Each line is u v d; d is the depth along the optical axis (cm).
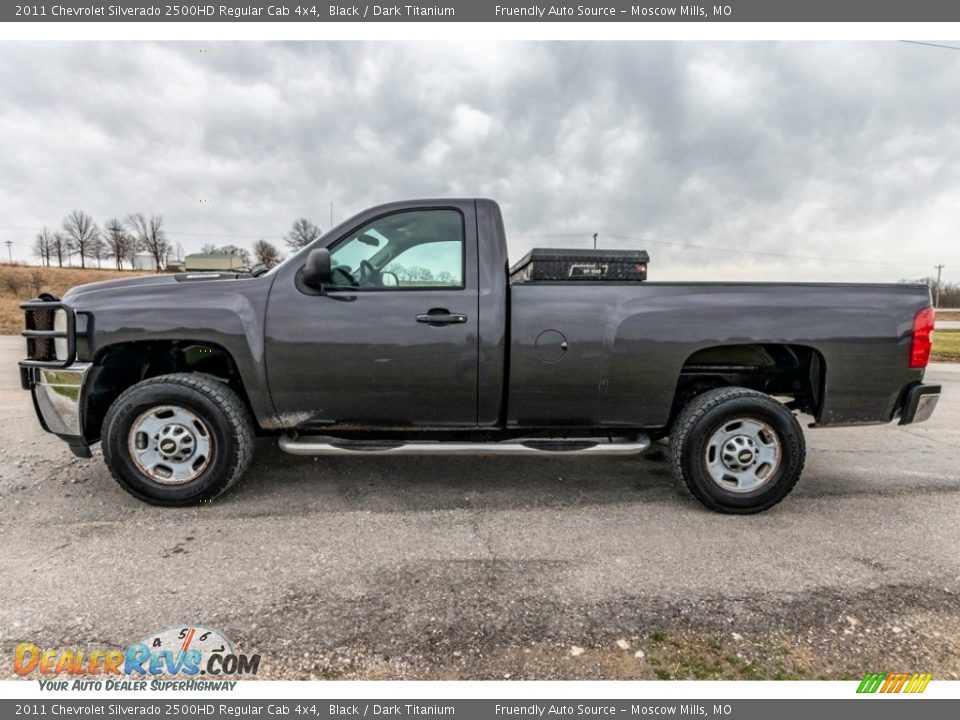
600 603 227
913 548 280
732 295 317
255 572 248
